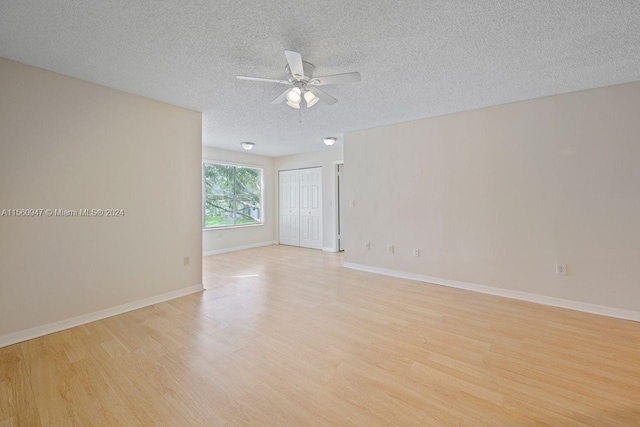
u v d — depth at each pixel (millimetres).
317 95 2475
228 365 1938
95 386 1720
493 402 1569
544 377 1786
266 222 7305
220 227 6215
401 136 4152
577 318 2686
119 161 2865
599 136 2785
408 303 3107
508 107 3281
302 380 1777
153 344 2225
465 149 3590
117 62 2301
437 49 2145
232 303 3135
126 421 1451
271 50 2145
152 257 3135
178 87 2809
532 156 3139
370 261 4566
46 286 2416
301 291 3547
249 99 3137
